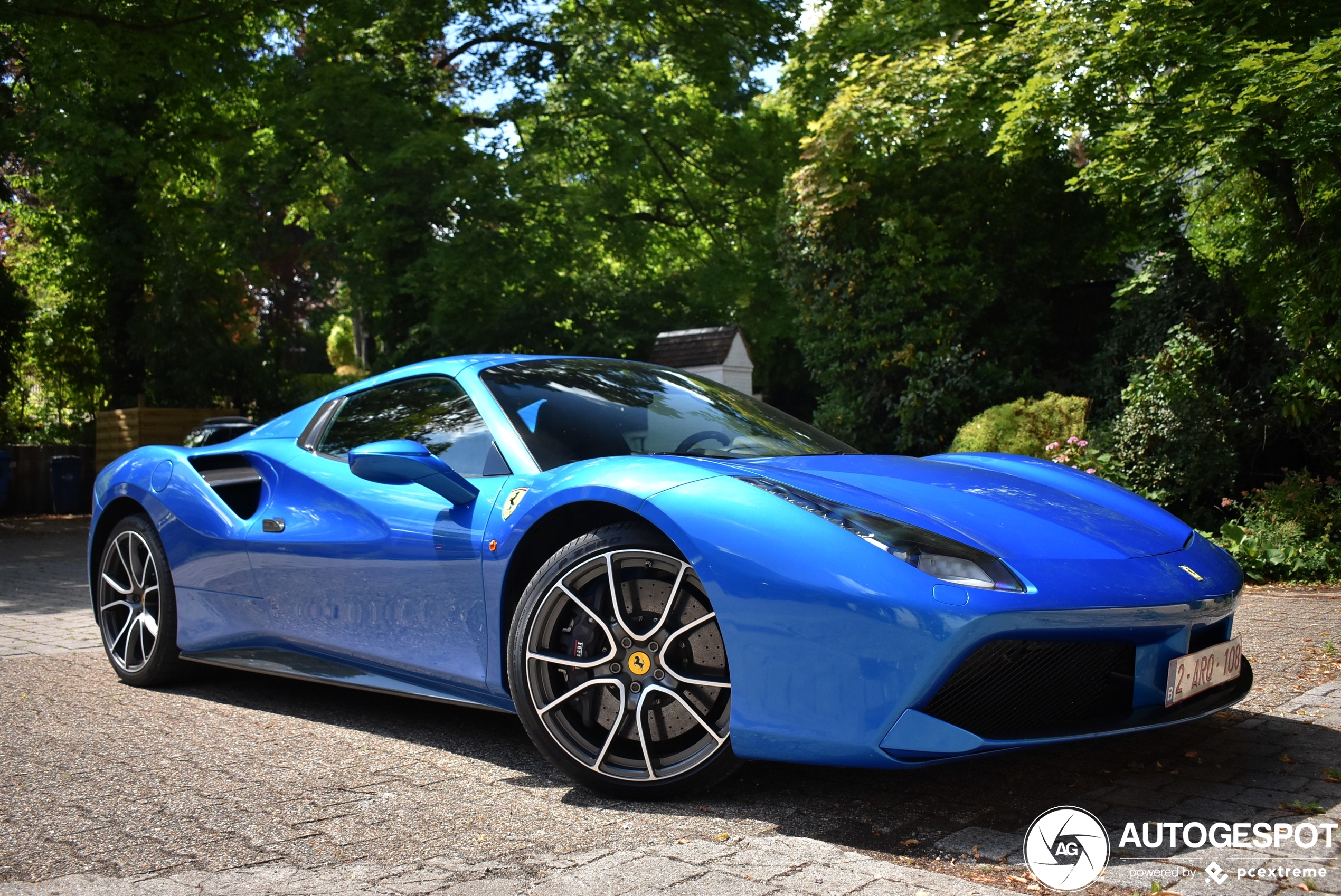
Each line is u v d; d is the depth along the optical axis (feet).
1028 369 31.96
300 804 8.02
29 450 53.78
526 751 9.53
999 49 30.09
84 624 18.04
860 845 6.91
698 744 7.83
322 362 122.01
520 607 8.42
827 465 9.09
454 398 10.55
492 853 6.88
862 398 33.94
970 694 7.17
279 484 11.51
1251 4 22.79
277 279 77.77
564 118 55.62
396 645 9.86
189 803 8.09
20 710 11.57
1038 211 33.09
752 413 11.26
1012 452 26.78
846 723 7.02
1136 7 23.13
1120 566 7.59
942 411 32.45
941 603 6.78
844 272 33.58
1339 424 24.90
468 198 49.06
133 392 56.70
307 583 10.73
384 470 9.07
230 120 56.70
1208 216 28.35
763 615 7.30
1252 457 25.99
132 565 13.03
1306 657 12.85
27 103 48.80
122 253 53.57
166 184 55.11
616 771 8.01
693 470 8.15
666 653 7.88
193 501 12.32
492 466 9.56
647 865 6.56
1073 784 8.14
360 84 50.24
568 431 9.70
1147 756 8.87
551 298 59.36
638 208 65.00
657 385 11.19
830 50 46.01
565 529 8.88
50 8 44.68
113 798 8.25
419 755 9.43
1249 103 21.81
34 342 58.29
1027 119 26.94
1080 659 7.47
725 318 65.00
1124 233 33.27
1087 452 25.84
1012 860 6.59
